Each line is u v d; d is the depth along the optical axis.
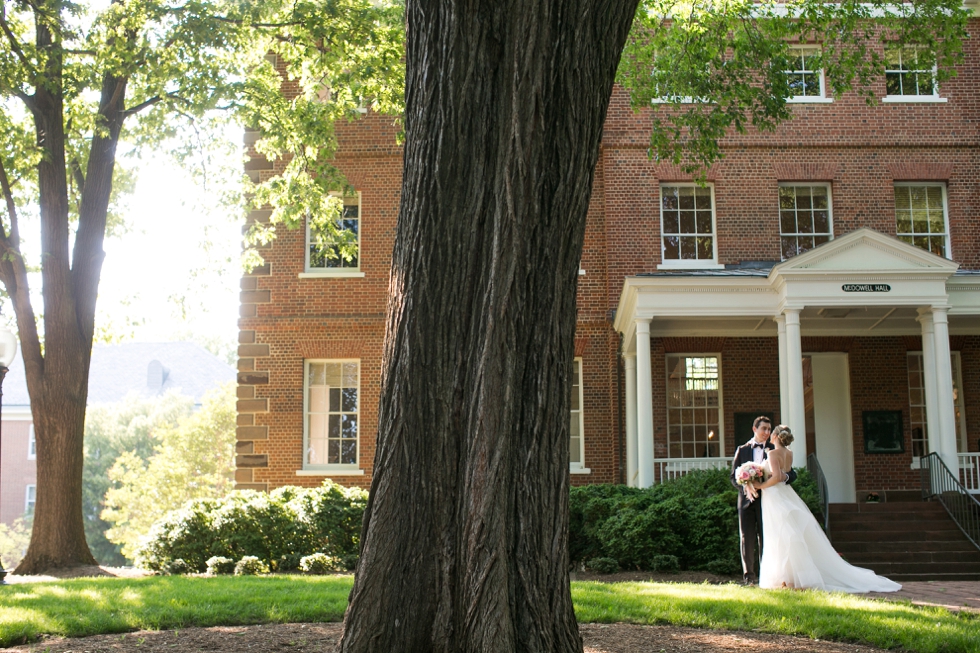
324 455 19.92
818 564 10.59
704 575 13.36
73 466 15.30
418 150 5.13
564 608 4.87
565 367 5.07
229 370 61.34
